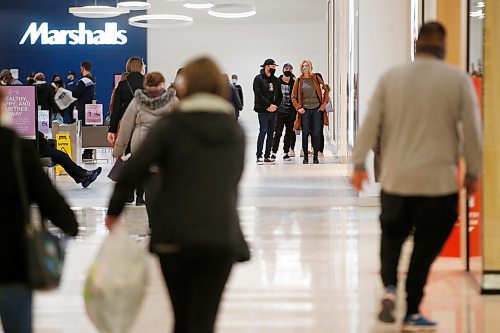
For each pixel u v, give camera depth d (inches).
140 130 740.0
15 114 1028.5
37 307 512.7
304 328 460.8
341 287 557.3
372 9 947.3
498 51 566.3
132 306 339.0
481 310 499.2
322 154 1699.1
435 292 546.6
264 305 512.1
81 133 1498.5
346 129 1428.4
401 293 542.6
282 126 1592.0
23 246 317.4
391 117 434.6
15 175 319.9
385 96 437.1
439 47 438.0
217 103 338.6
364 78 957.8
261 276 591.8
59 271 324.2
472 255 592.1
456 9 621.0
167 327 467.2
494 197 551.2
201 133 330.0
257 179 1261.1
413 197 431.5
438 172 426.6
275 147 1593.3
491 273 546.3
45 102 1344.7
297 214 893.8
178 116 334.0
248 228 802.8
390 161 434.6
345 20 1459.2
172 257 330.3
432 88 427.2
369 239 737.0
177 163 329.1
